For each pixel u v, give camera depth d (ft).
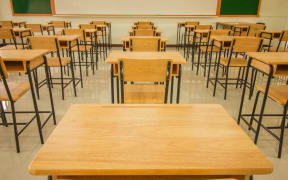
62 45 10.34
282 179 5.22
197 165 1.90
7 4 21.91
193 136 2.33
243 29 17.84
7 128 7.23
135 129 2.43
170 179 2.37
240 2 22.93
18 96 5.74
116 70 6.59
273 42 23.07
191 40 17.39
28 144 6.41
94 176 2.39
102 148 2.09
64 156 1.97
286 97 5.71
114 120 2.62
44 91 10.44
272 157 6.02
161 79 5.27
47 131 7.09
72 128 2.43
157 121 2.61
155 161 1.93
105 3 22.38
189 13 23.03
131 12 22.76
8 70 6.18
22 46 13.30
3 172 5.34
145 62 4.98
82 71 13.79
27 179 5.13
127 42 11.26
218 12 23.13
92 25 16.52
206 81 12.26
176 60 6.32
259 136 7.01
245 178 2.21
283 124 5.76
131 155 2.00
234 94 10.48
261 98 10.05
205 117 2.75
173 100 9.62
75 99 9.61
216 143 2.22
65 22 19.65
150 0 22.44
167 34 23.85
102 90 10.68
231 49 9.20
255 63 7.02
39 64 6.61
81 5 22.30
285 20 23.62
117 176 2.42
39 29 16.97
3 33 12.43
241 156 2.03
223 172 1.89
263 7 23.18
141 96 6.10
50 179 2.23
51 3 22.06
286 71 6.40
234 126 2.56
